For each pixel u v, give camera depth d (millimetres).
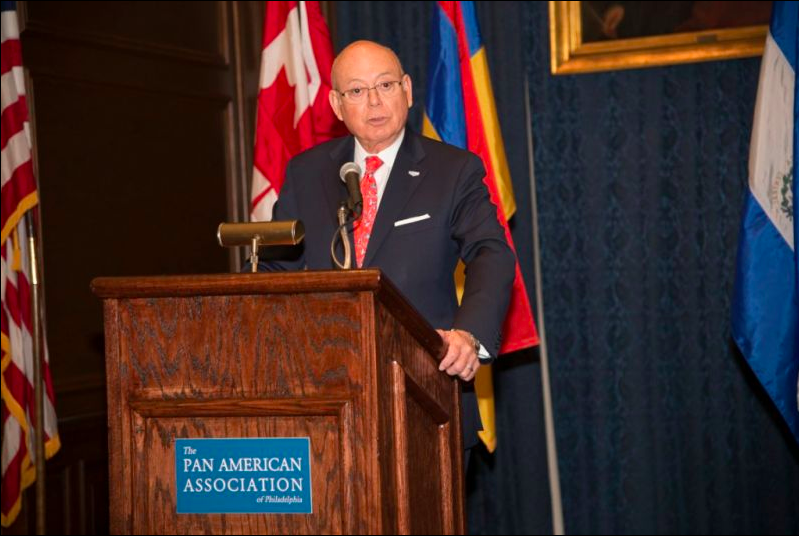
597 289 4680
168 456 1836
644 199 4645
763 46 4473
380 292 1748
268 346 1799
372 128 2582
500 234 2420
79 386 4113
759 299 3711
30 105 3930
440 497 2033
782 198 3730
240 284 1774
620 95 4672
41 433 3561
